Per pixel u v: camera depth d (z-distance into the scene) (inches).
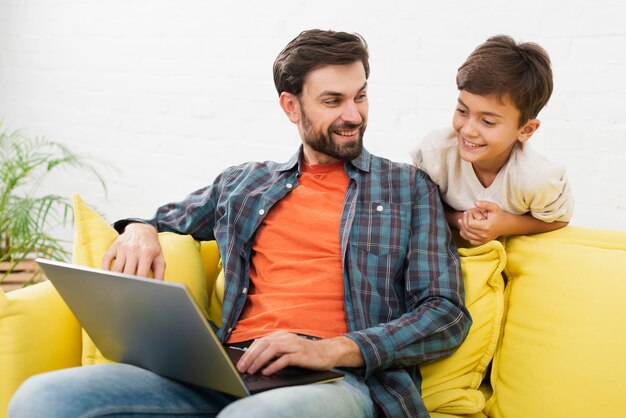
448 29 90.4
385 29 95.0
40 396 49.3
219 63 110.3
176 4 113.9
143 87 118.6
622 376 55.3
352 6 97.4
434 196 65.8
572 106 83.7
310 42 65.4
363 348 55.8
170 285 46.4
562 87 84.0
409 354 57.8
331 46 64.8
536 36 85.0
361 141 65.9
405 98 94.2
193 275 68.2
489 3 87.6
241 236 67.6
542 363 58.4
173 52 114.9
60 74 128.4
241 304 65.2
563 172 61.0
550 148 85.4
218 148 111.5
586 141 83.1
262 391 50.5
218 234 69.1
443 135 65.7
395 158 95.4
